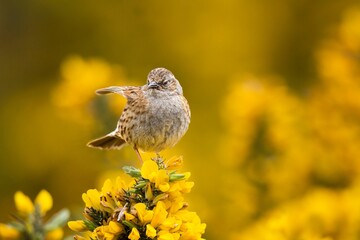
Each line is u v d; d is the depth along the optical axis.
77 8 17.25
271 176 10.55
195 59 16.73
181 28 16.89
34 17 17.59
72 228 5.77
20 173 17.17
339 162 10.70
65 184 16.78
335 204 8.95
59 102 11.08
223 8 16.83
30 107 17.45
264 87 11.04
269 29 16.86
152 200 5.68
